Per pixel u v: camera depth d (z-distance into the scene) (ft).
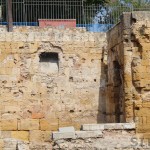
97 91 120.88
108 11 140.56
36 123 118.11
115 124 99.60
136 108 103.71
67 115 119.24
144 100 103.86
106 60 120.88
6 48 118.62
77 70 120.57
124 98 105.09
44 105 118.83
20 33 119.55
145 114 103.60
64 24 133.28
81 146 93.97
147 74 104.58
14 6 144.87
